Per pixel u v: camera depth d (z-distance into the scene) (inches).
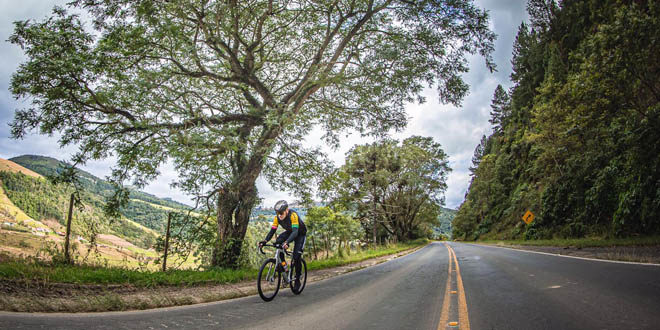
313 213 1219.9
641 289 193.8
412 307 190.4
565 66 1662.2
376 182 1346.0
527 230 1224.8
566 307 161.9
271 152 457.1
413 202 1881.2
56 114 384.2
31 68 338.6
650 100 626.5
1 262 264.1
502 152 2347.4
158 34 405.1
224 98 557.3
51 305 178.7
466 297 211.6
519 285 248.1
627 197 669.3
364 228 1556.3
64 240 329.7
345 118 633.6
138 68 417.1
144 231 2785.4
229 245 454.0
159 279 299.3
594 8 1477.6
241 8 462.6
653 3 545.0
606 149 820.0
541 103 1007.0
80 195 372.5
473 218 2800.2
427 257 722.2
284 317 172.9
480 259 550.9
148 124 406.6
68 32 361.7
